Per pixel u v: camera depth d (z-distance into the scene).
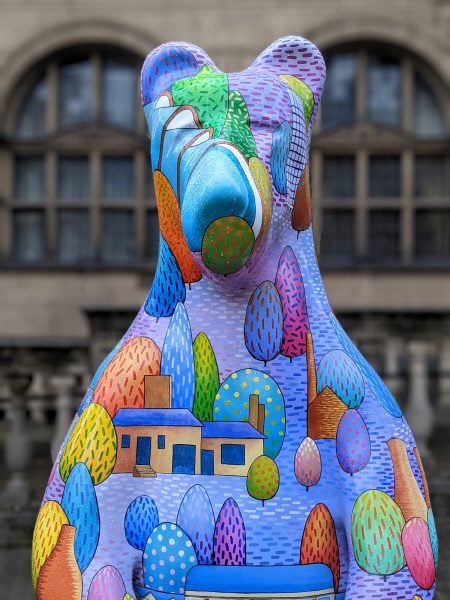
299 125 1.60
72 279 11.52
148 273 11.42
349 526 1.52
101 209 11.97
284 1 11.41
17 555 3.98
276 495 1.51
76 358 5.43
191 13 11.50
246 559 1.49
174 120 1.55
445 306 11.09
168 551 1.51
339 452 1.54
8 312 11.55
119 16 11.62
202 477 1.52
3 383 5.38
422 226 11.87
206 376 1.54
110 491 1.55
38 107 12.10
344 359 1.59
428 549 1.53
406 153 11.59
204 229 1.38
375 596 1.48
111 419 1.57
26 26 11.74
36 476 5.02
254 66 1.70
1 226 11.91
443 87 11.59
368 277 11.17
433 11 11.41
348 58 11.73
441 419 7.20
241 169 1.40
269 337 1.55
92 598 1.51
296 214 1.61
